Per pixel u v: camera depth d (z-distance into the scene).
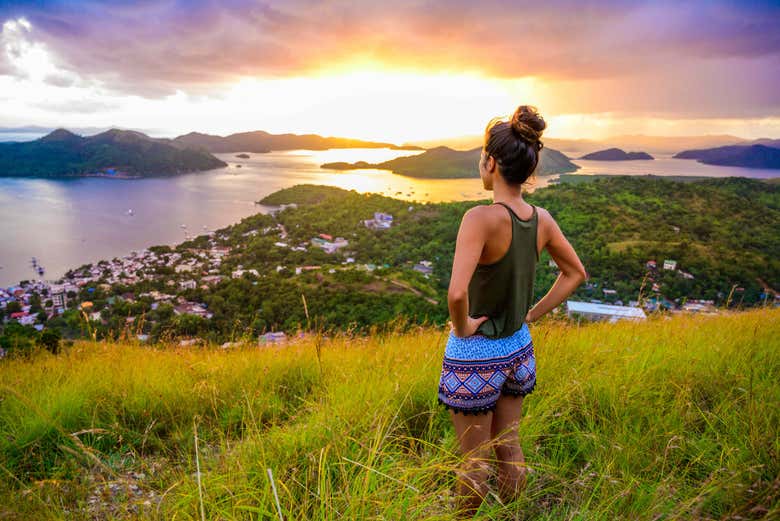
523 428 2.24
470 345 1.58
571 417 2.38
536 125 1.51
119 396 3.19
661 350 3.46
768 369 3.07
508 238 1.50
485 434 1.61
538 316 1.74
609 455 1.96
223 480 1.75
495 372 1.57
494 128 1.55
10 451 2.49
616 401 2.48
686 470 1.75
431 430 2.44
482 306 1.58
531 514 1.74
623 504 1.59
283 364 3.91
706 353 3.38
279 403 3.16
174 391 3.30
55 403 2.96
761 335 3.87
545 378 2.89
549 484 1.92
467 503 1.56
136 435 2.71
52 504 1.81
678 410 2.31
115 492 2.03
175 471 2.14
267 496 1.55
